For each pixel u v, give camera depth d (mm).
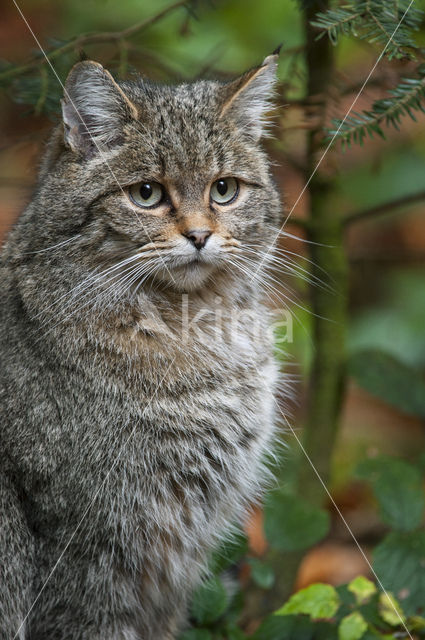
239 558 6305
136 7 10641
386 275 10961
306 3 6320
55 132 5430
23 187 6754
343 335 7574
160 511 5305
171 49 9406
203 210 5340
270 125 6168
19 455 5145
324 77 6832
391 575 5789
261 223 5684
